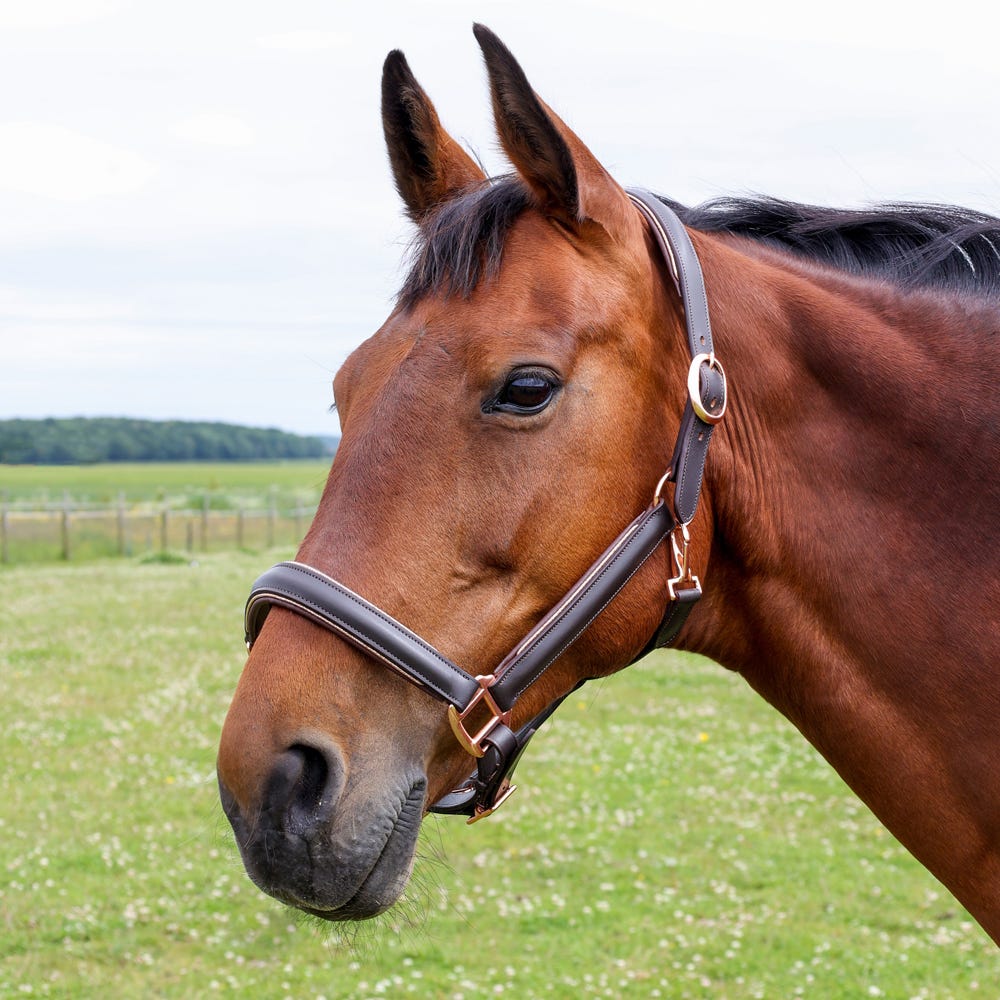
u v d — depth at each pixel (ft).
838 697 6.42
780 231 7.51
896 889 19.12
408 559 5.58
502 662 5.75
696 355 6.11
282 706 5.42
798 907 18.45
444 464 5.65
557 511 5.72
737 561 6.56
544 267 5.85
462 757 6.00
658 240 6.35
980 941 17.28
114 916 17.83
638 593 6.00
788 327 6.52
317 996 15.52
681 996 15.53
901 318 6.70
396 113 6.70
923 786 6.31
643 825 22.15
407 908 6.40
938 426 6.32
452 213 6.09
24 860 19.92
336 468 5.88
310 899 5.36
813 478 6.44
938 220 7.25
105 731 29.07
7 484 215.10
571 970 16.25
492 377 5.64
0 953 16.60
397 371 5.81
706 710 32.32
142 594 59.00
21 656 39.42
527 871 19.81
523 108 5.75
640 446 5.97
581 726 30.30
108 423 348.38
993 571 6.20
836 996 15.55
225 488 206.08
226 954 16.56
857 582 6.32
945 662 6.20
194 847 20.74
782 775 25.75
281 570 5.70
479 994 15.51
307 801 5.39
